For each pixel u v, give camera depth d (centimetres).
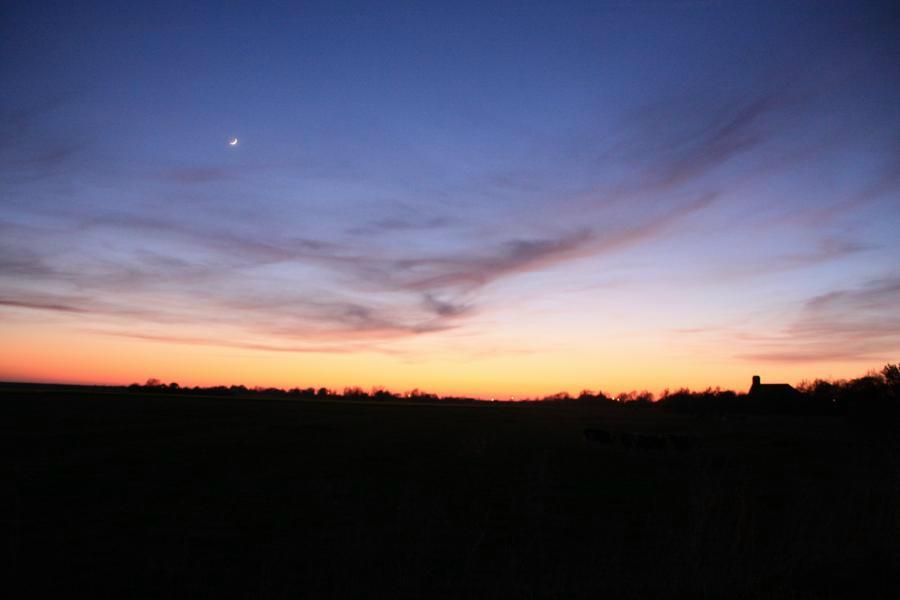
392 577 976
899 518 1036
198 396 12350
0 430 3781
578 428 5816
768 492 1873
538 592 883
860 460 2158
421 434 4547
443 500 1758
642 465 2714
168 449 3033
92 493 1814
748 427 5188
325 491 1797
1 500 1698
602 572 956
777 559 962
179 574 991
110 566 1062
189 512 1562
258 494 1833
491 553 1167
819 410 6469
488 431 5038
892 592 795
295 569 1040
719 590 817
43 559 1105
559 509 1666
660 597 812
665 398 11700
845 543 1018
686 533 1120
